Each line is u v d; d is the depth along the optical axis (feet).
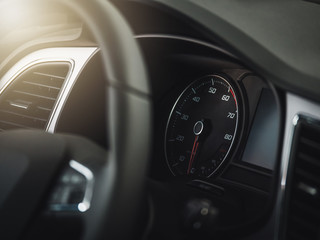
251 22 3.62
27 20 5.11
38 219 2.35
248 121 4.28
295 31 3.76
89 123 4.66
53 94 4.94
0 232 2.28
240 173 4.21
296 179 3.18
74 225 2.40
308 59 3.49
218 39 3.41
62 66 4.93
